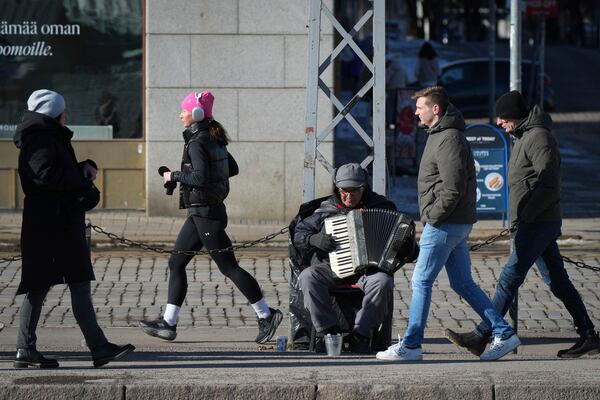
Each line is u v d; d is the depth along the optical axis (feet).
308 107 87.20
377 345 82.12
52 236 69.87
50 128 69.36
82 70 146.51
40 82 146.41
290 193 145.59
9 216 146.00
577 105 332.60
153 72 143.95
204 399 64.39
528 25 512.63
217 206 84.48
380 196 82.33
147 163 145.38
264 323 85.66
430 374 68.69
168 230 137.80
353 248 78.95
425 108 72.59
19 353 71.77
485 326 78.43
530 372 69.77
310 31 87.04
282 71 143.95
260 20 143.33
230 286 109.91
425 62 257.96
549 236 77.82
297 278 83.15
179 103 144.36
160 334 84.48
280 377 67.31
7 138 146.30
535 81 296.51
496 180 139.74
